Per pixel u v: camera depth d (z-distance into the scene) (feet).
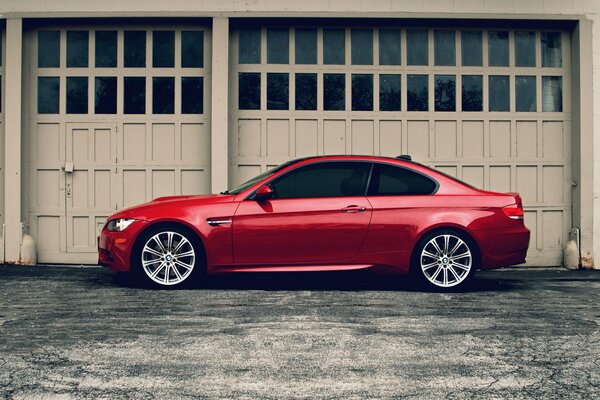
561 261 37.40
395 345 17.76
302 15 36.14
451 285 26.30
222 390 14.20
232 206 26.16
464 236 26.43
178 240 26.25
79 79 36.60
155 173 36.52
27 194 36.37
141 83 36.60
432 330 19.45
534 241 37.32
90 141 36.52
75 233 36.40
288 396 13.85
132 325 19.88
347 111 36.96
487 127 37.37
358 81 37.06
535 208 37.40
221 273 26.14
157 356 16.67
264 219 26.04
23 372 15.37
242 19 36.37
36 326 19.75
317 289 26.48
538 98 37.65
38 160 36.45
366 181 26.63
